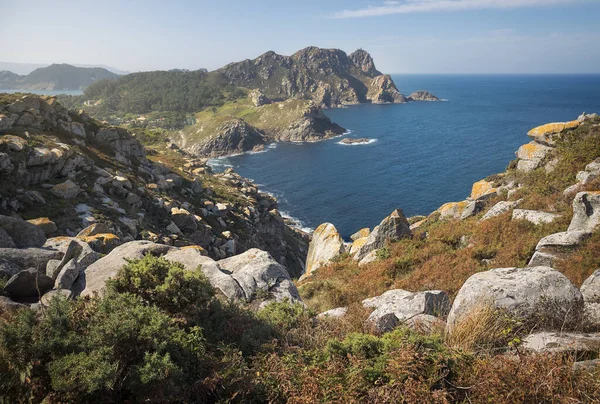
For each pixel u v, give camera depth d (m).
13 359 3.90
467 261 15.88
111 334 4.17
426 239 21.17
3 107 39.72
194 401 4.24
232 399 4.31
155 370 3.93
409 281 15.26
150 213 41.16
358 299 14.36
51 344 3.97
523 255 14.99
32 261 8.22
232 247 46.44
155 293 5.67
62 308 4.50
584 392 3.70
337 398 4.08
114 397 3.99
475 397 4.01
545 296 6.06
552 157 27.17
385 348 4.85
